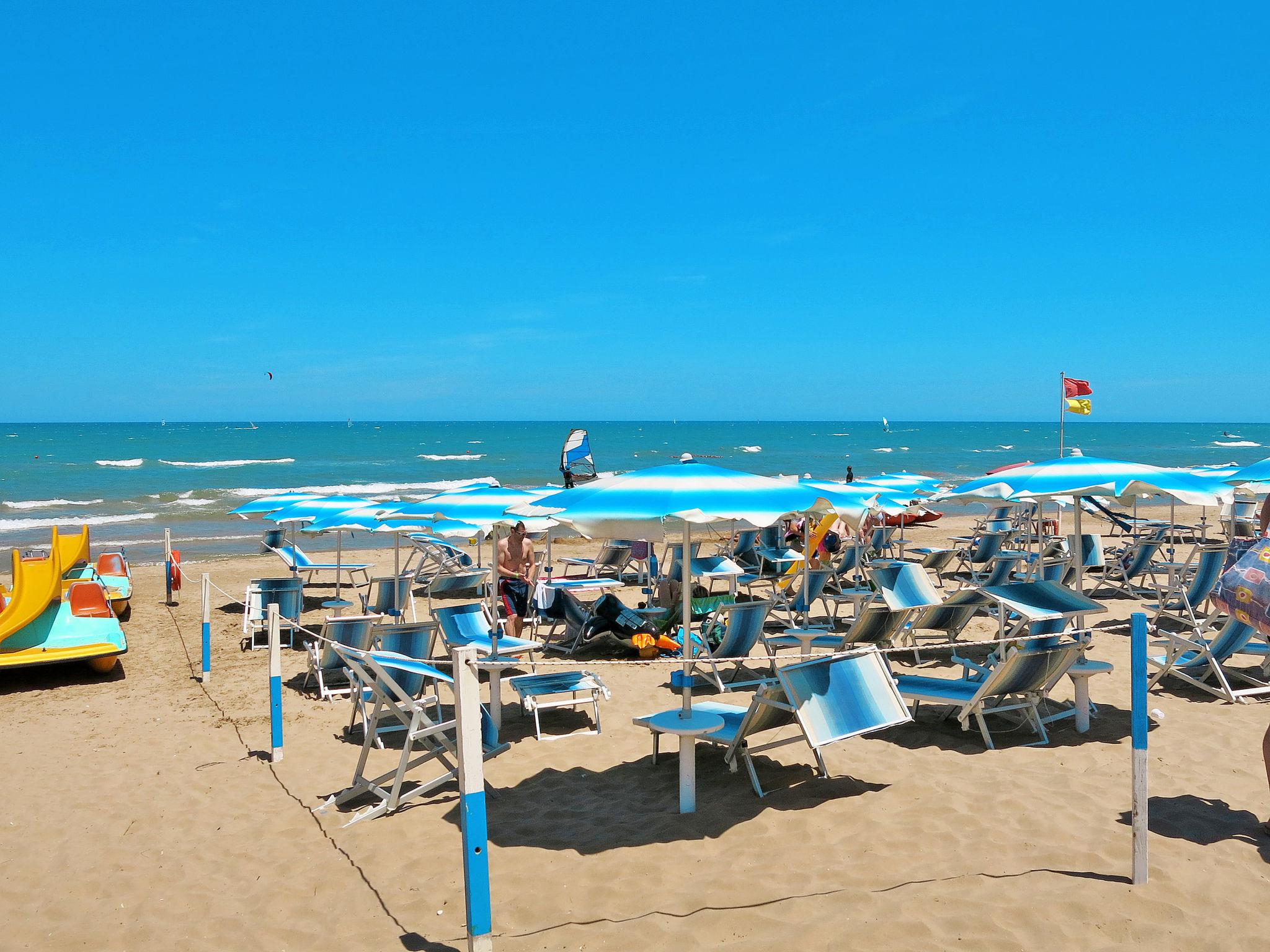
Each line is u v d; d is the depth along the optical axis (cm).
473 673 331
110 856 458
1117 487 587
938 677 759
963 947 338
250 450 8294
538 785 536
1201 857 400
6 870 446
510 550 959
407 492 3866
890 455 7862
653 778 541
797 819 466
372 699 716
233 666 877
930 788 498
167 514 2903
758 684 743
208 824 494
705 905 378
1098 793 482
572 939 357
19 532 2438
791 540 1605
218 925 386
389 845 457
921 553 1708
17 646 840
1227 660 778
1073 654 557
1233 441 11194
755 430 17088
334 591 1361
